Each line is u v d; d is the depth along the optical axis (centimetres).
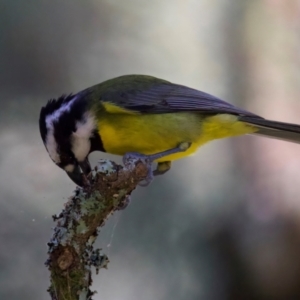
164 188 388
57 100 381
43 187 388
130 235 387
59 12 390
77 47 391
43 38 390
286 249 388
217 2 392
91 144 380
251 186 389
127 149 381
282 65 391
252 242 388
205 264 388
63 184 388
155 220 388
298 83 391
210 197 389
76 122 380
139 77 383
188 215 388
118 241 387
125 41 391
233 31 392
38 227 387
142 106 380
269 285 388
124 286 387
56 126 380
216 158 390
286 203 389
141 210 388
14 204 388
